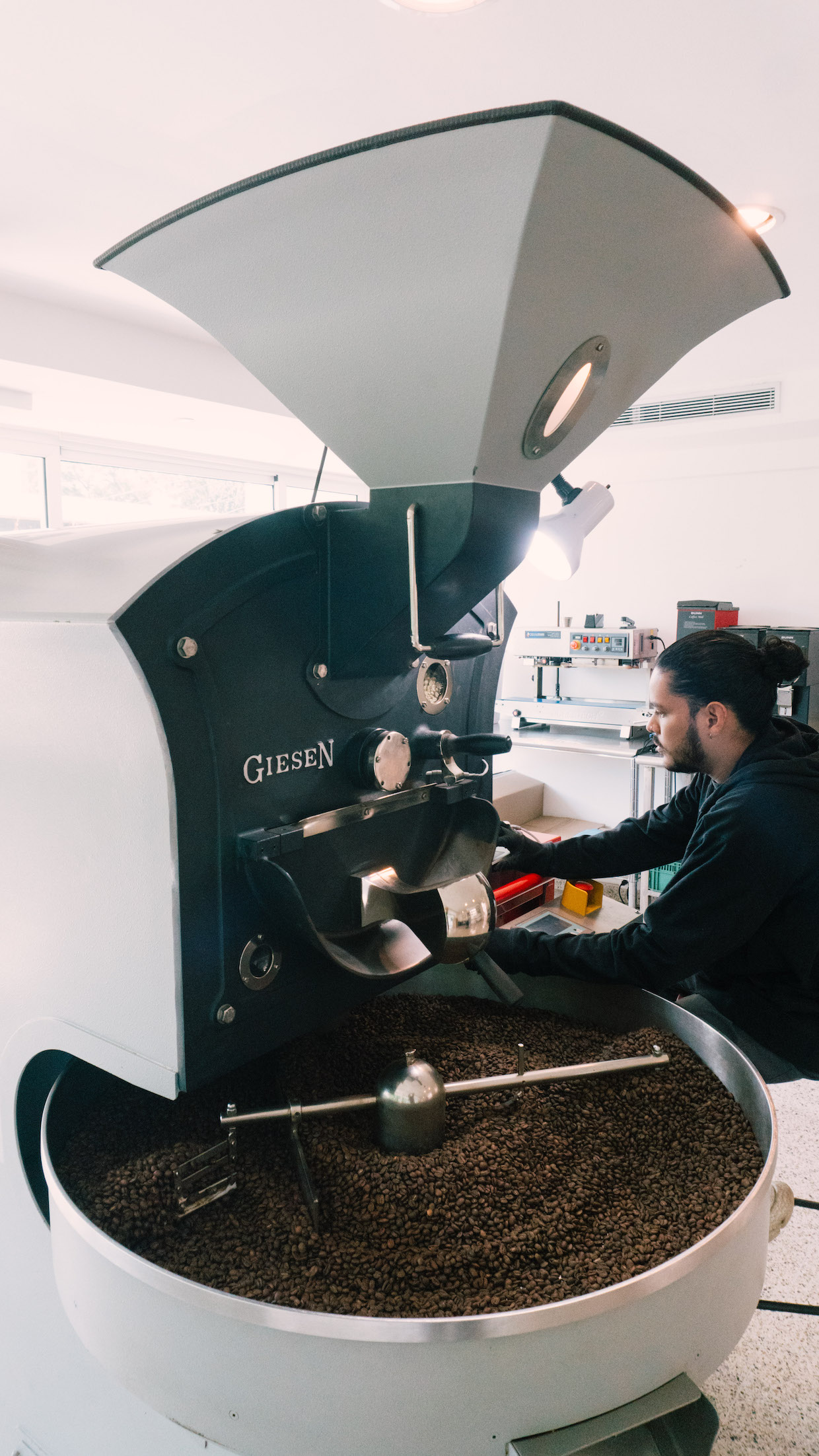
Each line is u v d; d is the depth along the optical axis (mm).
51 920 876
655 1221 854
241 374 3465
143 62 1646
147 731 732
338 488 5137
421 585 837
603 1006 1267
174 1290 704
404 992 1324
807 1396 1429
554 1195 879
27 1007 929
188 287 805
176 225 738
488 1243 808
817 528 4250
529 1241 814
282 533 821
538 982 1306
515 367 704
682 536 4609
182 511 4430
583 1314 681
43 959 896
